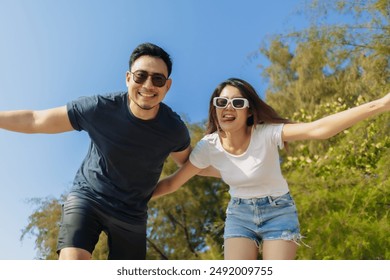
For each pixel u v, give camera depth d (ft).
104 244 41.93
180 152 12.43
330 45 31.83
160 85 11.12
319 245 24.73
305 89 43.19
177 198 46.01
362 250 24.03
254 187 11.21
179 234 47.62
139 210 11.96
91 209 11.28
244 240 11.29
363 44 31.17
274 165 11.15
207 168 13.00
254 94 11.28
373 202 26.02
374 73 30.35
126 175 11.52
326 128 10.25
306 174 29.09
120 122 11.29
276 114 11.31
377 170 27.50
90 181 11.54
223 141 11.63
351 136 29.37
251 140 11.21
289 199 11.18
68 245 10.86
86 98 11.59
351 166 29.86
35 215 39.88
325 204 26.00
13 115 11.46
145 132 11.33
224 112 11.32
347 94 38.60
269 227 11.05
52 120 11.46
